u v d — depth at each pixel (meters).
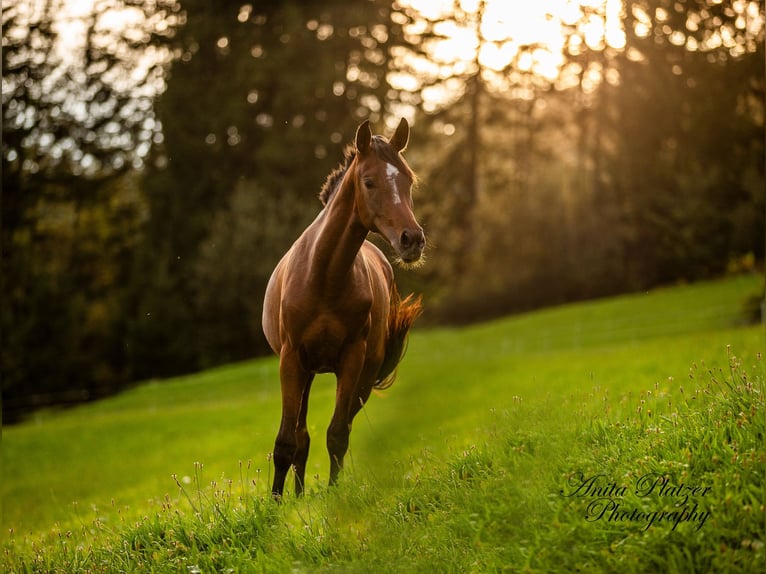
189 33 40.62
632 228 45.62
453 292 48.06
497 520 4.84
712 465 4.93
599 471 5.21
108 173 42.62
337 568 4.80
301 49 41.91
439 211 49.44
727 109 41.53
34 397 38.62
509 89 50.31
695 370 6.83
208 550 5.44
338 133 42.34
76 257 42.41
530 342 33.22
